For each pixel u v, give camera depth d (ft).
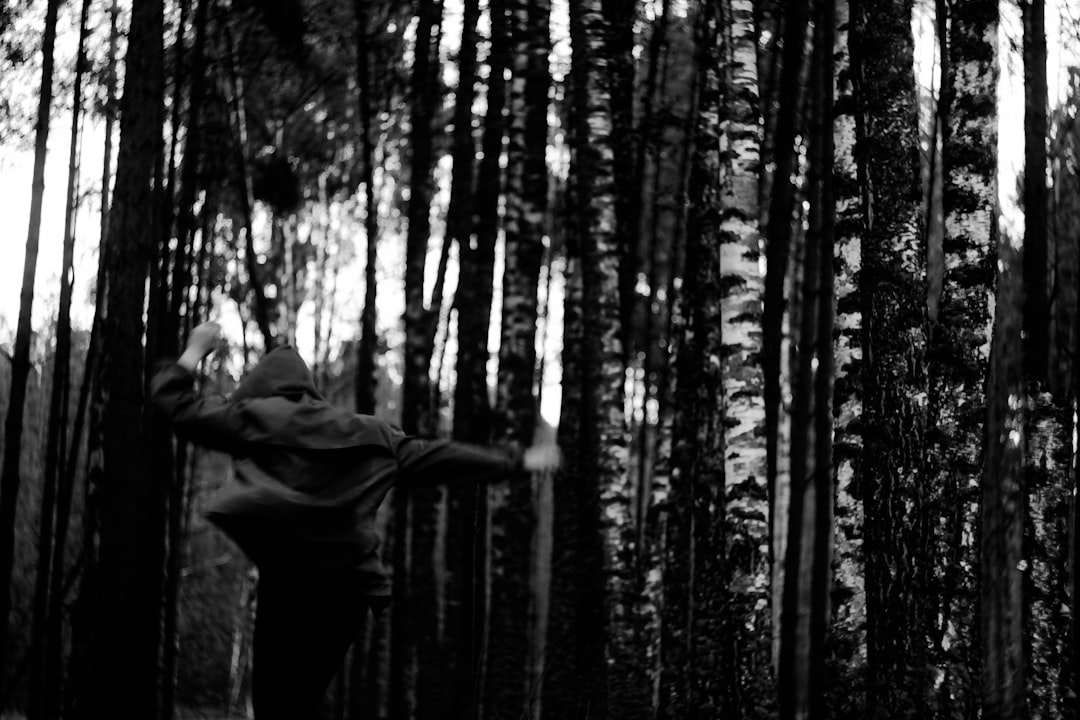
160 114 34.45
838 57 32.94
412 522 47.67
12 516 37.17
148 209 34.04
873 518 26.43
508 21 43.80
